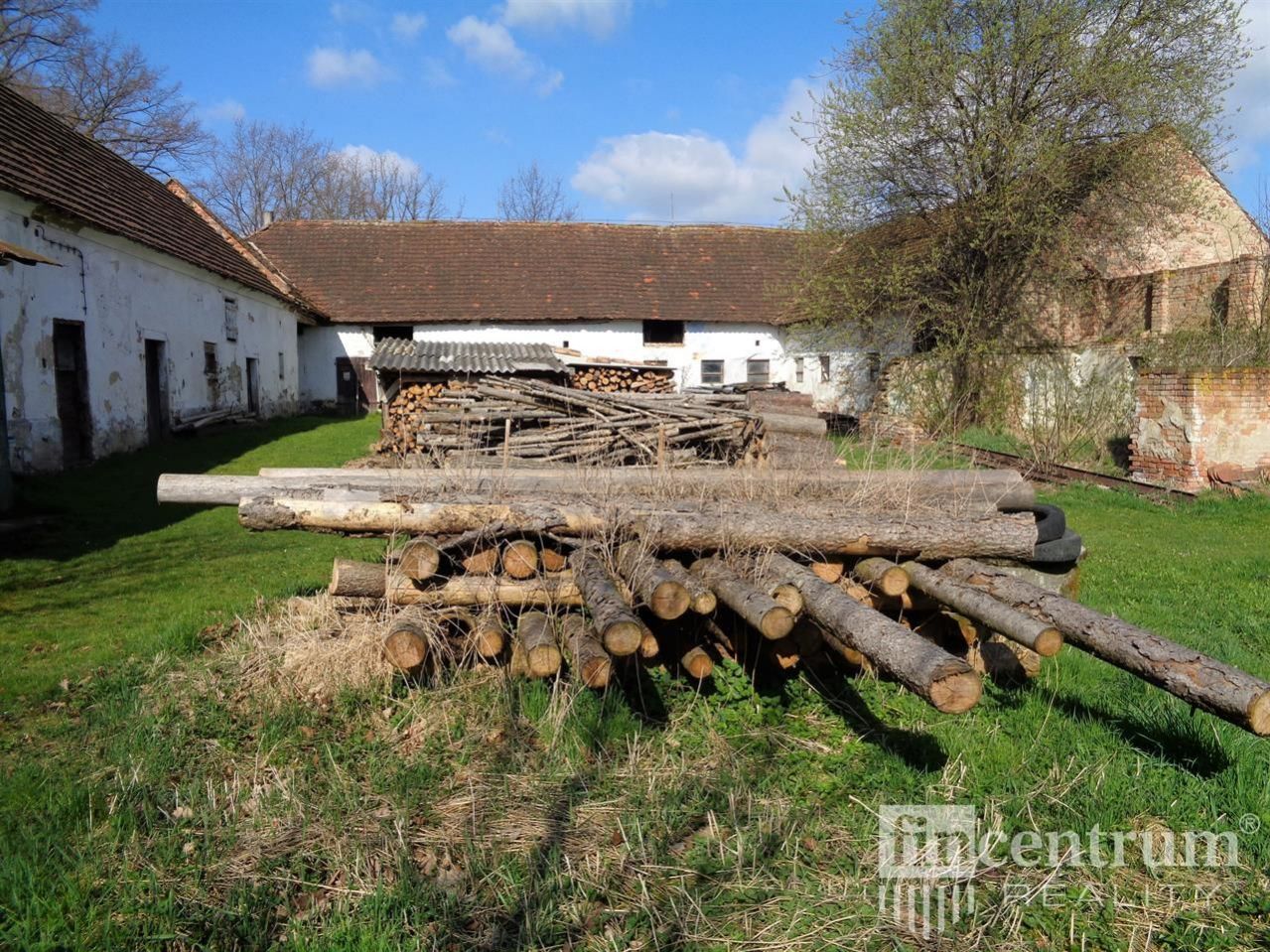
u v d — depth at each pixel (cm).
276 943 272
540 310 2508
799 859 319
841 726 422
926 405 1753
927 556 475
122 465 1270
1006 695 456
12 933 267
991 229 1658
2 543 804
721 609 463
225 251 2006
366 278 2611
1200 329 1416
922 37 1617
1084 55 1548
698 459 1124
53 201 1150
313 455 1450
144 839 324
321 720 420
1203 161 1571
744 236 2884
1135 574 728
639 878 306
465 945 273
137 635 543
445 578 464
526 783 369
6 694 451
